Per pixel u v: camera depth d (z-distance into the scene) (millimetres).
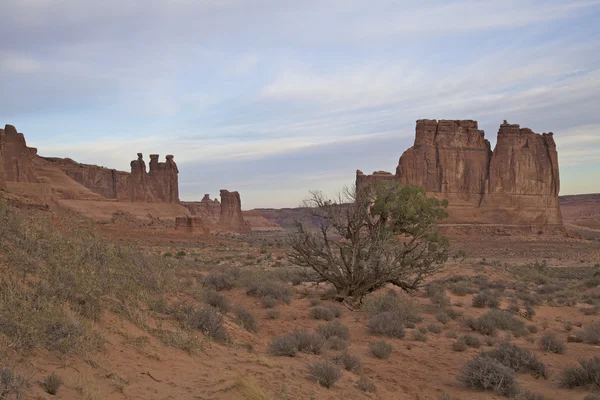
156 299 9469
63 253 7773
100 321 7000
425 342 13695
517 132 131500
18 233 8086
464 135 133000
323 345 10531
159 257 12180
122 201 134250
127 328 7262
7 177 101062
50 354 5352
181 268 21312
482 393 8805
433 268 22641
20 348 5066
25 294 6227
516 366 10680
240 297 18969
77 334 5910
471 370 9297
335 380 7746
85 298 7059
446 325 17031
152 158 161250
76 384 4934
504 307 21859
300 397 6680
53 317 5816
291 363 8820
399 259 20891
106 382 5312
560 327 18297
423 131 133500
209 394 5641
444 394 8305
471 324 16297
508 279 36031
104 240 10359
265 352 9867
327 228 20109
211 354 7859
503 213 125938
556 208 128500
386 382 9094
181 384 5887
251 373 7309
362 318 16797
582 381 9352
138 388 5422
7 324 5293
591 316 21266
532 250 91562
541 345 13625
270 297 17766
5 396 4055
